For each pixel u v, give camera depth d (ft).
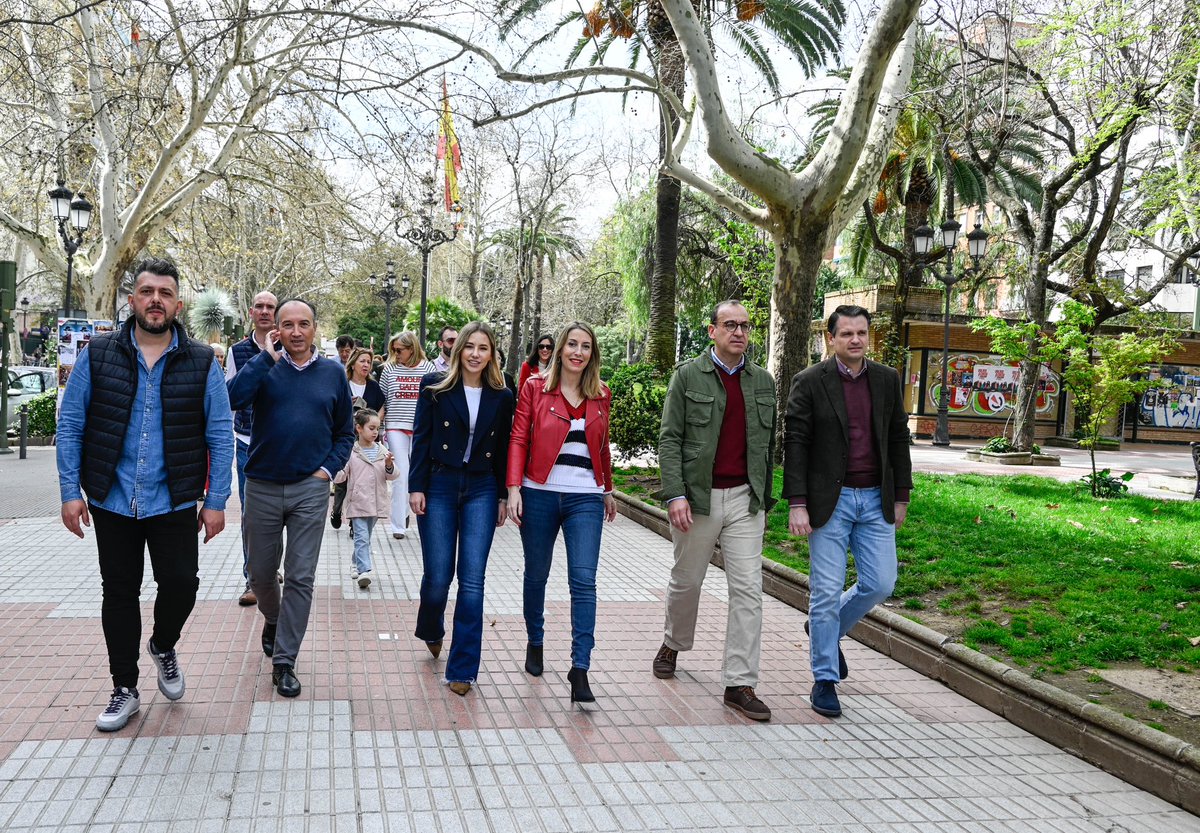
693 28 28.71
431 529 16.07
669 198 54.08
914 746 14.15
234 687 15.05
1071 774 13.39
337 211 55.88
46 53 45.29
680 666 17.61
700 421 15.29
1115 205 58.03
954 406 92.32
